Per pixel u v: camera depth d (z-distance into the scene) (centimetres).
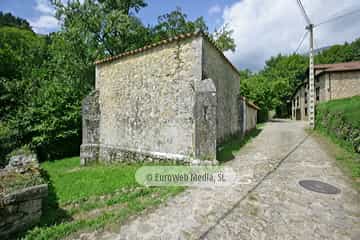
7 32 1692
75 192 423
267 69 4131
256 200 316
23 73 1339
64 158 1045
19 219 249
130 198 359
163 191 377
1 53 1280
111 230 246
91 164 843
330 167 471
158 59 649
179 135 589
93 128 860
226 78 820
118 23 1362
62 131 1020
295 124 1738
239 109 1032
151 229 246
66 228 255
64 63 1299
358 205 293
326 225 244
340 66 1691
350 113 662
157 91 649
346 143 620
